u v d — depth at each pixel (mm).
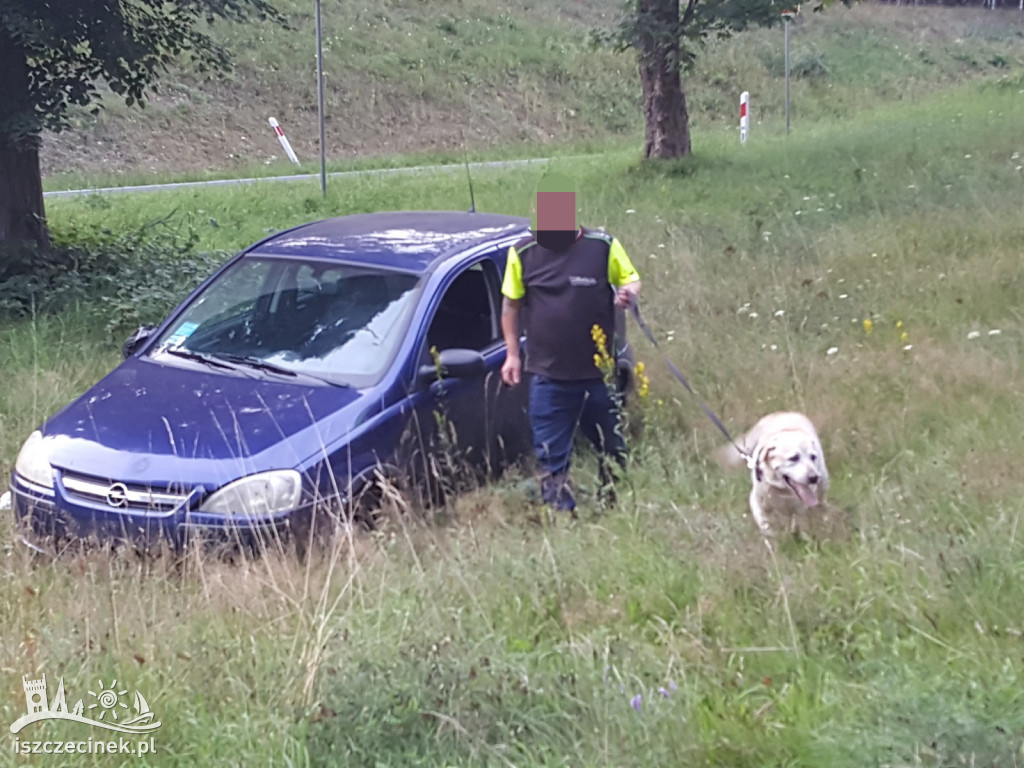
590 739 3584
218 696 3986
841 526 5043
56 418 5715
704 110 33531
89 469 5203
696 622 4312
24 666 4133
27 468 5406
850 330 8250
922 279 9172
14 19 9531
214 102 27859
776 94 35531
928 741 3301
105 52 10570
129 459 5207
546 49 35625
